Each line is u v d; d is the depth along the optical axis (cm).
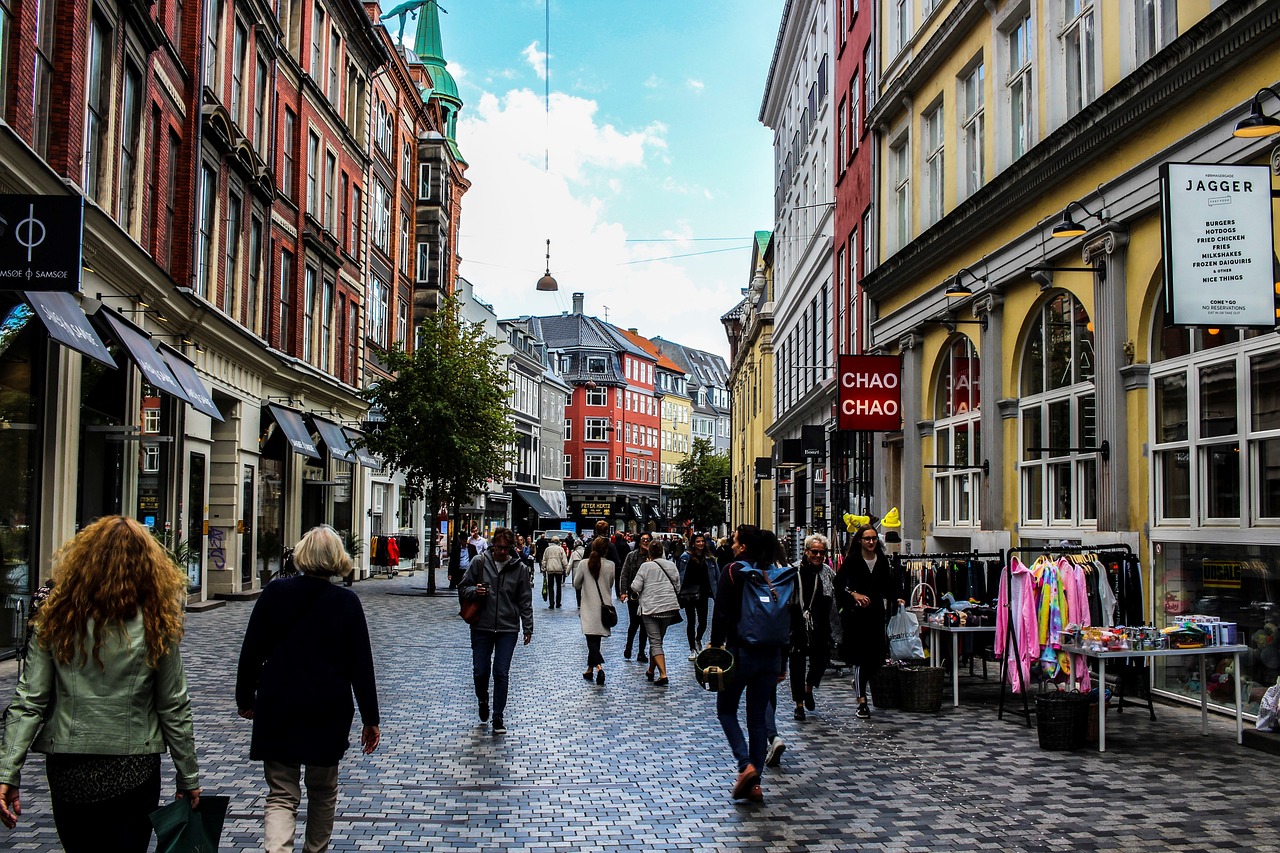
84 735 425
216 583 2477
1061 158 1404
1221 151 1083
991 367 1675
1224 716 1081
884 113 2267
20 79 1391
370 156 3969
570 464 10544
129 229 1895
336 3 3472
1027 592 1059
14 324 1382
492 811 718
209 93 2277
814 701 1212
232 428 2522
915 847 641
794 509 3847
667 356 14150
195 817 419
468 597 1030
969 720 1091
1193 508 1141
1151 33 1255
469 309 6288
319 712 529
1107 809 728
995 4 1695
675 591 1403
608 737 991
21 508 1455
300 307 3098
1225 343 1099
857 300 2727
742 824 691
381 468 3319
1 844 613
